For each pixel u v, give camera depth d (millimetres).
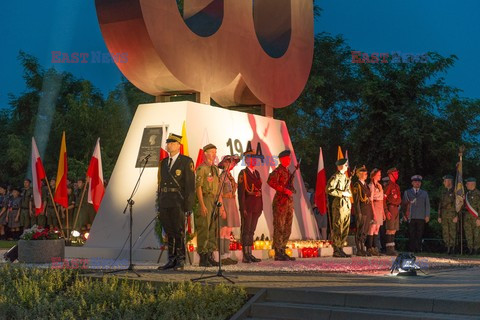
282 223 13734
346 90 33125
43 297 8875
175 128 13844
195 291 8281
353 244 17188
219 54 14953
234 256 13352
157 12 13242
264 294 8336
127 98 35875
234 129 15242
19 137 38125
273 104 17094
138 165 13812
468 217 18141
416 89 26672
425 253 18906
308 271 11203
